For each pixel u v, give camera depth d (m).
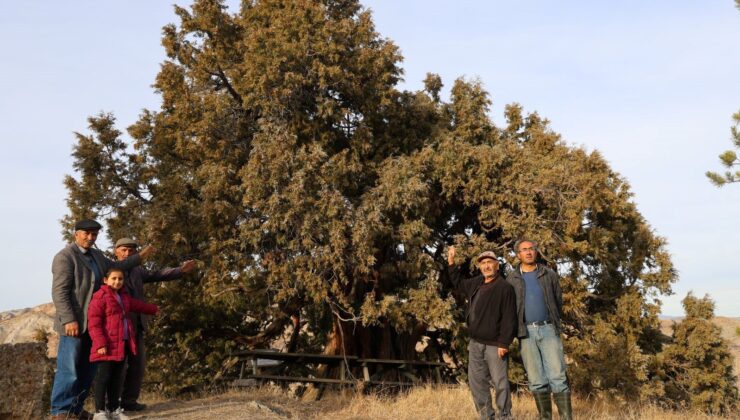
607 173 18.34
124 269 8.12
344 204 14.45
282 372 15.10
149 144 17.25
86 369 7.70
